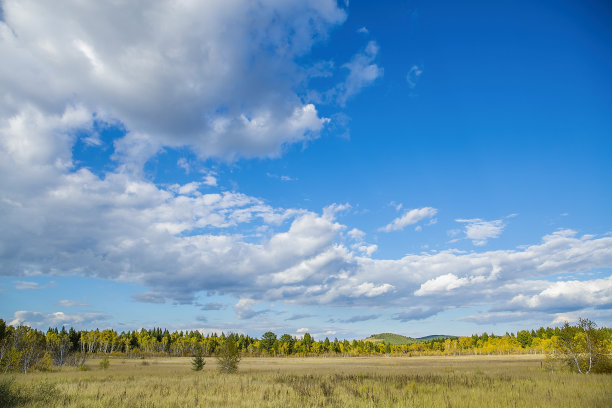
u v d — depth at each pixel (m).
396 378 27.48
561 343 32.78
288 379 28.47
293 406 14.74
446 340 183.38
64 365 61.81
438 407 14.00
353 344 178.75
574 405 13.80
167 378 30.97
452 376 29.23
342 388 20.78
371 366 59.06
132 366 61.06
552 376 26.98
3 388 15.16
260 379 29.52
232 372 39.75
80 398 16.30
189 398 16.48
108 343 146.62
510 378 25.94
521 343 147.62
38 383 20.88
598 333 31.23
